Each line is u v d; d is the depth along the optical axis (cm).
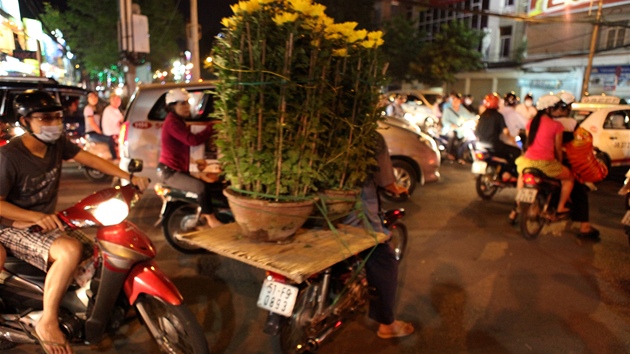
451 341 356
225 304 411
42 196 292
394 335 358
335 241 300
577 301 422
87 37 2191
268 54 264
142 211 672
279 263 266
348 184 312
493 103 752
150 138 624
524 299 425
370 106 300
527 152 581
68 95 985
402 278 466
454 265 501
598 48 2180
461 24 2569
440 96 1738
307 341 307
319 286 306
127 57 1184
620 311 405
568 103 564
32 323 289
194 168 593
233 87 271
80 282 300
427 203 759
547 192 567
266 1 255
